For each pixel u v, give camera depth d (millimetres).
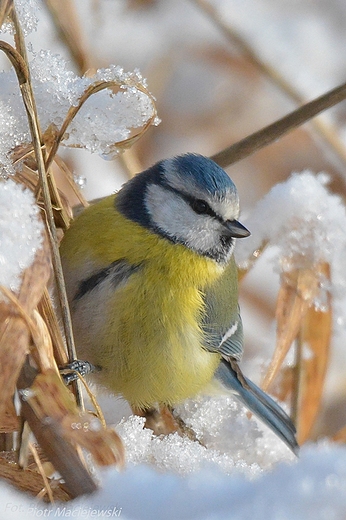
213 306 2578
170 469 2539
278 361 2574
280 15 2719
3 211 2502
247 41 2693
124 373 2566
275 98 2723
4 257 2500
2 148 2527
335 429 2648
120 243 2561
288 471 2461
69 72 2541
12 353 2494
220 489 2465
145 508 2467
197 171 2574
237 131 2717
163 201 2570
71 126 2545
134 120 2549
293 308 2576
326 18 2748
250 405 2582
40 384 2498
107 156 2557
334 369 2664
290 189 2588
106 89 2547
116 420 2582
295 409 2580
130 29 2717
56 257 2523
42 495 2500
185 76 2721
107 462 2490
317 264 2580
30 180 2537
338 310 2586
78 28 2596
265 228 2586
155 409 2584
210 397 2594
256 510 2457
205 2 2688
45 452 2492
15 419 2510
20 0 2531
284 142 2709
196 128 2715
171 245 2566
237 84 2723
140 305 2559
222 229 2576
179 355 2568
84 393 2576
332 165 2701
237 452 2574
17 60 2516
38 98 2537
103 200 2574
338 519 2439
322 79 2709
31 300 2500
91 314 2559
